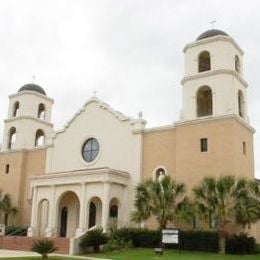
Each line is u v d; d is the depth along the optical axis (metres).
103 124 44.94
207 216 30.72
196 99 39.41
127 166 41.62
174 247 33.22
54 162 47.81
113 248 32.59
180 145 38.25
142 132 41.84
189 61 40.84
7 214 49.78
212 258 26.89
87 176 39.03
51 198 41.06
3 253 31.20
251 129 39.22
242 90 40.28
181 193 33.66
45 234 40.72
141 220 33.44
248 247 32.09
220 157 35.69
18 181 50.34
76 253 32.38
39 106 55.28
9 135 54.09
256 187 31.02
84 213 38.22
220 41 39.62
